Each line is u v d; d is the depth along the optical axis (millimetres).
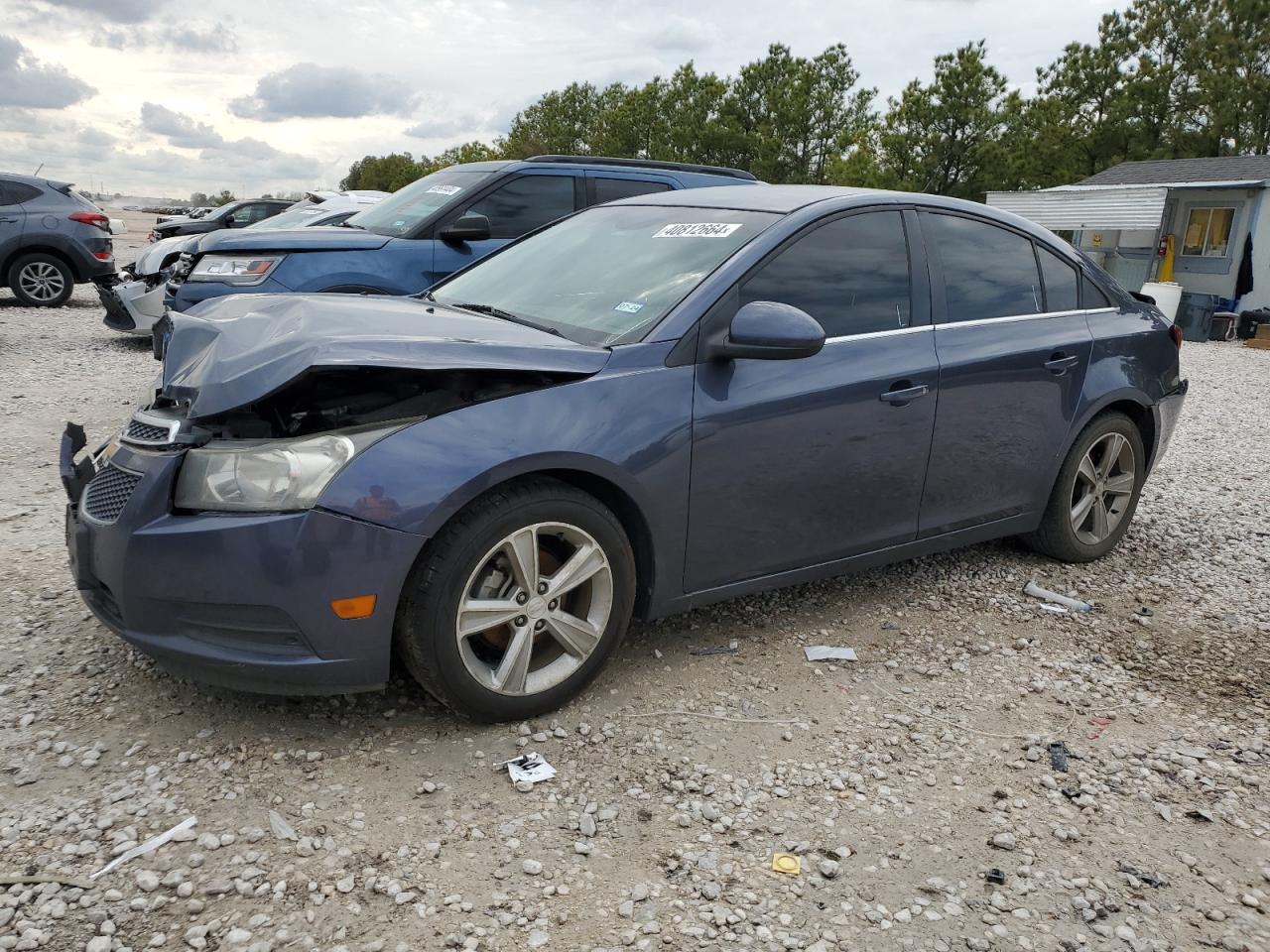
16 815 2488
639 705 3205
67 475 3121
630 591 3160
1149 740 3154
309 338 2812
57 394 8031
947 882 2422
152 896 2229
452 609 2795
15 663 3281
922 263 3908
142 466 2795
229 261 6836
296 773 2734
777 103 46312
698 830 2576
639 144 53125
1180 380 4992
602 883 2357
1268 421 9398
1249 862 2559
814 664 3568
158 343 6930
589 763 2859
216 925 2150
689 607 3371
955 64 29641
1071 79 34781
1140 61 33594
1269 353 16391
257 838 2445
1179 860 2555
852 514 3688
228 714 3016
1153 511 5887
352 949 2104
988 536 4281
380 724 3008
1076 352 4348
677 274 3451
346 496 2625
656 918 2244
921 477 3863
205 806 2566
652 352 3146
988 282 4152
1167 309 18281
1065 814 2725
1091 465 4637
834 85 47219
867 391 3576
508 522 2834
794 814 2664
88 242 14695
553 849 2471
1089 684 3529
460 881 2336
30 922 2127
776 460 3385
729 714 3182
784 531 3504
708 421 3195
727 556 3389
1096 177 24156
